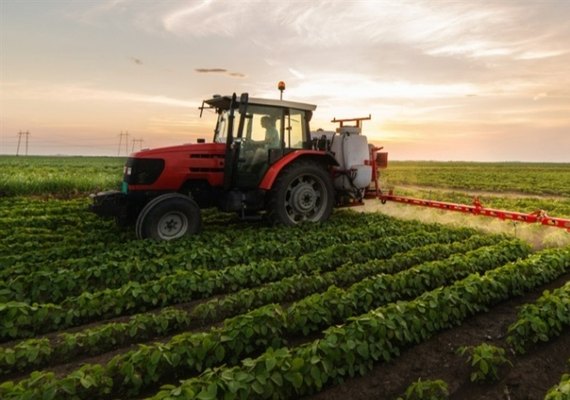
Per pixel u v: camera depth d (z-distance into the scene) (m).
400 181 29.77
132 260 6.45
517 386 3.68
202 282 5.60
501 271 5.73
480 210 8.83
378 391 3.60
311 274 6.33
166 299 5.20
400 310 4.27
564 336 4.51
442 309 4.65
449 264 6.23
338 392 3.57
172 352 3.71
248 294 5.17
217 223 10.47
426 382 3.37
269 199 8.87
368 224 9.96
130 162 8.00
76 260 6.29
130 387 3.54
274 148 8.82
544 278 6.04
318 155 9.31
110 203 7.85
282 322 4.33
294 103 8.95
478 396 3.56
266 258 7.05
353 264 6.88
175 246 7.24
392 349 4.04
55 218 10.38
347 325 4.12
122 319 4.91
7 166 38.62
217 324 4.80
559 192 22.00
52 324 4.60
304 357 3.57
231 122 8.26
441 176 37.34
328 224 9.41
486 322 4.91
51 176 19.52
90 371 3.43
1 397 3.01
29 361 3.74
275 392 3.30
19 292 5.11
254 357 4.07
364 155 10.28
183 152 8.22
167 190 8.16
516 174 42.06
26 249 7.65
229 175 8.32
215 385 3.02
